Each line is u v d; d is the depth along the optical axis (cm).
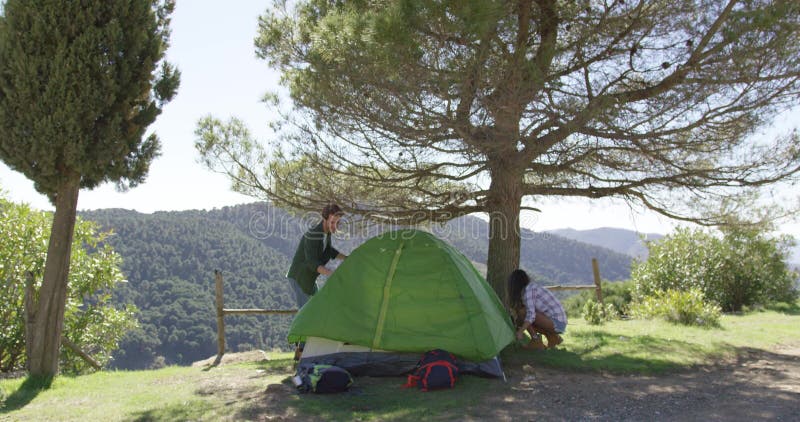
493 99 598
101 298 1093
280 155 830
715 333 873
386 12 542
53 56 581
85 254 1030
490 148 659
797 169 710
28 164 587
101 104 596
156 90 658
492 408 446
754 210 830
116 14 608
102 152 601
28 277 634
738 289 1544
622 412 437
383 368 555
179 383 600
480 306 563
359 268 582
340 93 648
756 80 604
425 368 513
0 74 578
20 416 465
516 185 746
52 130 571
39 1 570
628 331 871
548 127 646
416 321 555
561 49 632
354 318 561
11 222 940
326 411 445
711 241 1584
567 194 781
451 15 521
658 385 532
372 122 677
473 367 545
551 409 445
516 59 590
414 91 589
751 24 550
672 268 1616
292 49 756
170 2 666
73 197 625
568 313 1691
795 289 1638
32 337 628
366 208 833
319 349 571
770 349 758
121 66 611
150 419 440
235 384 564
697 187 743
